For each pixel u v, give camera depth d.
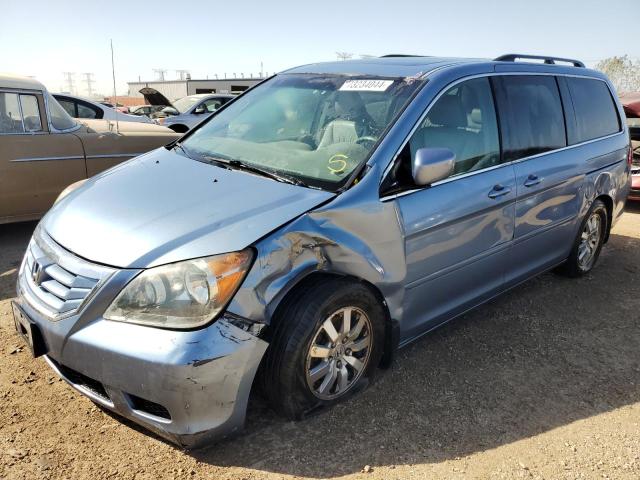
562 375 3.46
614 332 4.09
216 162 3.26
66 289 2.46
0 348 3.31
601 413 3.09
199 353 2.22
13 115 5.28
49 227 2.84
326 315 2.60
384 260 2.84
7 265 4.78
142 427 2.66
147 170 3.27
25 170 5.34
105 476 2.36
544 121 4.09
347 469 2.51
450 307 3.45
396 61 3.76
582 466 2.65
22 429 2.61
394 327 3.04
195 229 2.47
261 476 2.43
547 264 4.43
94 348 2.31
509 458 2.67
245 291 2.34
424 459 2.62
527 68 4.09
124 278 2.33
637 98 7.71
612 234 6.73
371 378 3.04
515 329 4.02
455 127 3.34
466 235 3.34
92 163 5.81
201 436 2.35
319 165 3.00
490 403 3.10
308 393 2.67
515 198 3.67
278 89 3.91
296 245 2.50
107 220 2.65
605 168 4.81
